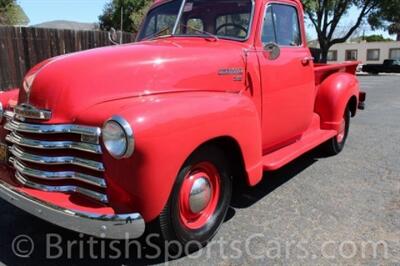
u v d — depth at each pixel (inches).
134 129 98.1
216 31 158.4
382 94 574.9
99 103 112.2
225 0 157.6
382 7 1175.0
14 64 323.9
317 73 204.5
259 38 154.6
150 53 126.8
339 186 177.6
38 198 108.0
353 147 245.0
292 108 173.6
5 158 130.2
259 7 154.3
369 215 148.1
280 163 155.9
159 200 104.7
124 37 387.2
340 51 1969.7
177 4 165.9
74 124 108.7
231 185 134.5
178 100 114.1
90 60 119.4
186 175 115.1
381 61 1889.8
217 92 135.3
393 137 272.5
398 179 186.5
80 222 101.7
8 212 153.9
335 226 139.6
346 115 232.4
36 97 115.6
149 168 101.0
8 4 800.3
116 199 104.3
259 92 152.3
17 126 116.8
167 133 103.1
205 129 113.3
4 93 141.8
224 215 132.3
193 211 120.1
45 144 110.4
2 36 313.6
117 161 101.6
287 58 167.9
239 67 143.9
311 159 219.5
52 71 117.6
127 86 118.2
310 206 156.5
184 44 145.0
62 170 110.0
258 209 154.1
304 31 185.3
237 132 125.8
